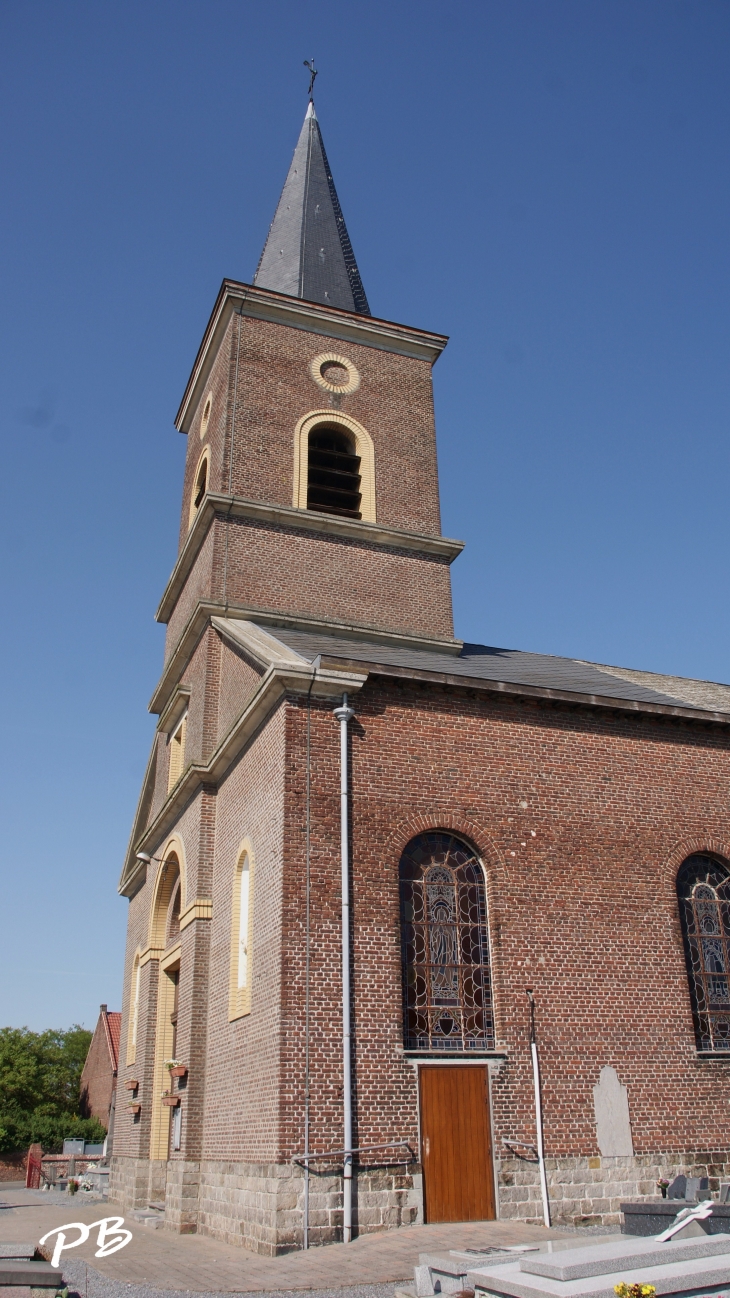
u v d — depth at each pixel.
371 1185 12.64
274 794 14.50
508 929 14.99
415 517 22.78
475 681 15.92
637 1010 15.31
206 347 24.09
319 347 23.44
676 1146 14.68
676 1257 8.34
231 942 15.53
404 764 15.20
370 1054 13.28
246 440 21.83
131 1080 20.94
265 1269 10.98
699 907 16.84
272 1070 12.93
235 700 17.95
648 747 17.34
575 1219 13.60
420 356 24.53
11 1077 49.88
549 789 16.20
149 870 22.03
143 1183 19.03
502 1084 13.98
